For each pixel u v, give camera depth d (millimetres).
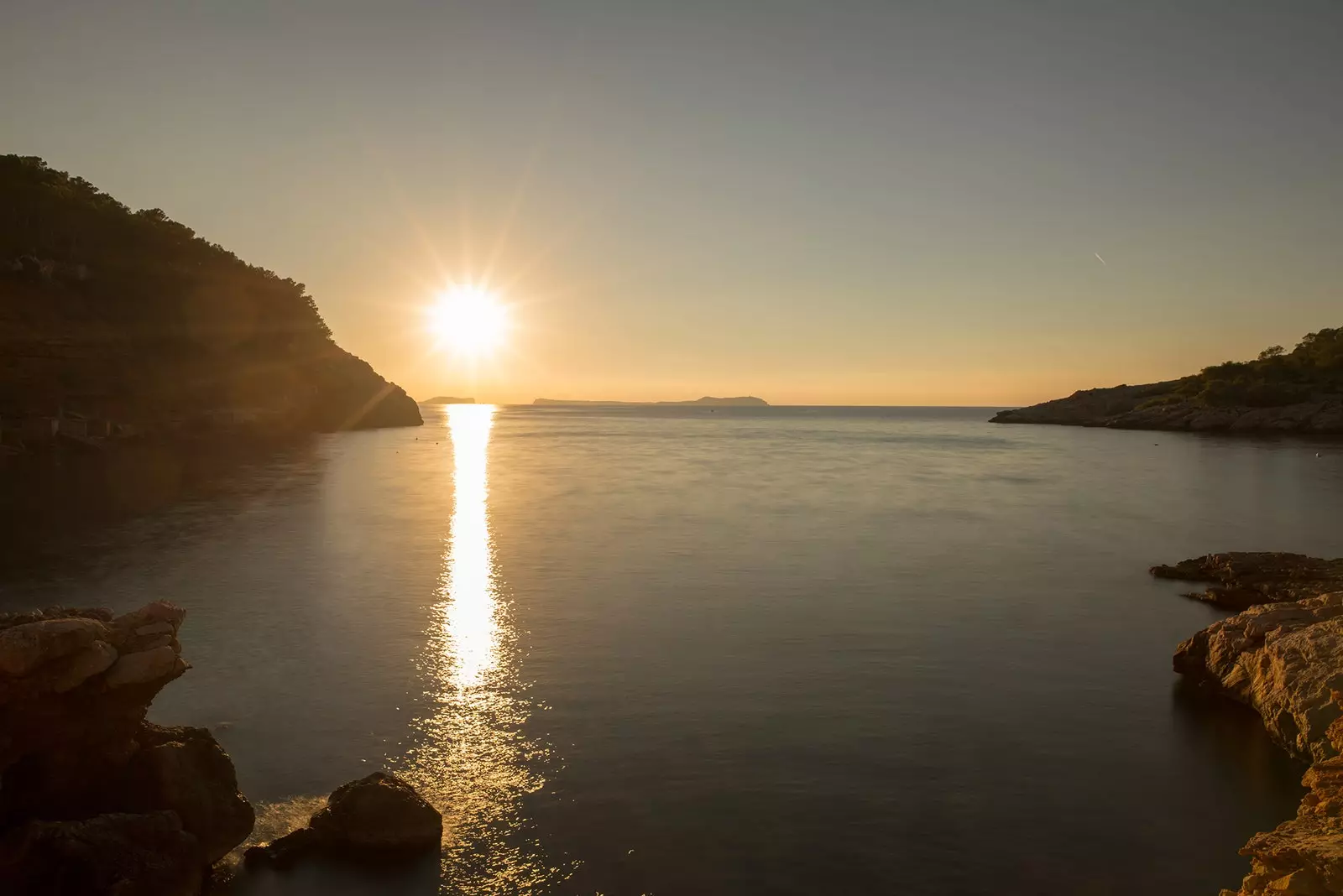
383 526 40875
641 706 17703
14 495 49562
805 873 11844
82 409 87688
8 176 101500
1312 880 8820
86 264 102312
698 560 32719
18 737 10867
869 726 16750
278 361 131000
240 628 23016
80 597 26188
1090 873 11914
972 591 27734
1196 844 12680
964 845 12586
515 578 29453
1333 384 143875
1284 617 18500
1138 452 99062
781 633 22844
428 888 11344
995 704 17953
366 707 17500
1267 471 72938
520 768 14844
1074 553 34750
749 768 14930
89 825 10523
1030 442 125500
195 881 10891
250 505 47688
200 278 118812
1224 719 17188
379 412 161250
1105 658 21000
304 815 13133
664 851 12320
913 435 156375
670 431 174625
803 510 47688
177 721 16703
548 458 90562
